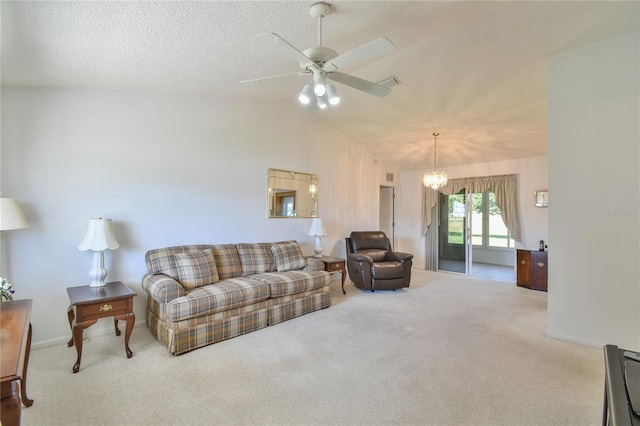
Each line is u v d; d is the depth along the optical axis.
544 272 4.93
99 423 1.79
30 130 2.77
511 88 3.59
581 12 2.45
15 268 2.70
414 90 3.91
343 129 5.55
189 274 3.15
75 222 2.98
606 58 2.77
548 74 3.06
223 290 2.99
